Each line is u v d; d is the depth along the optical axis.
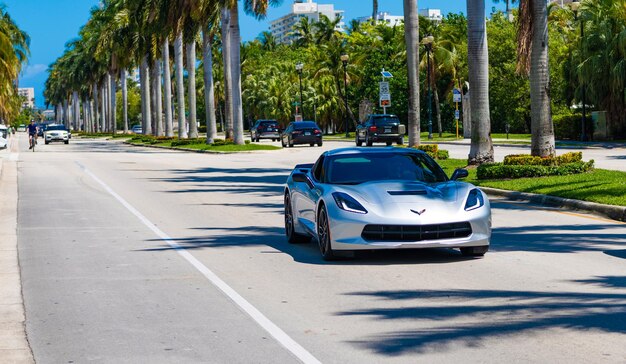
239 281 9.75
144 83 87.75
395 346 6.64
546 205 17.97
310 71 103.94
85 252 12.44
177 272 10.48
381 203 10.66
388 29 91.75
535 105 23.38
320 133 54.88
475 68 25.16
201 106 151.38
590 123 49.56
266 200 20.42
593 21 48.97
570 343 6.57
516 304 8.07
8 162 40.09
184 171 32.62
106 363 6.39
